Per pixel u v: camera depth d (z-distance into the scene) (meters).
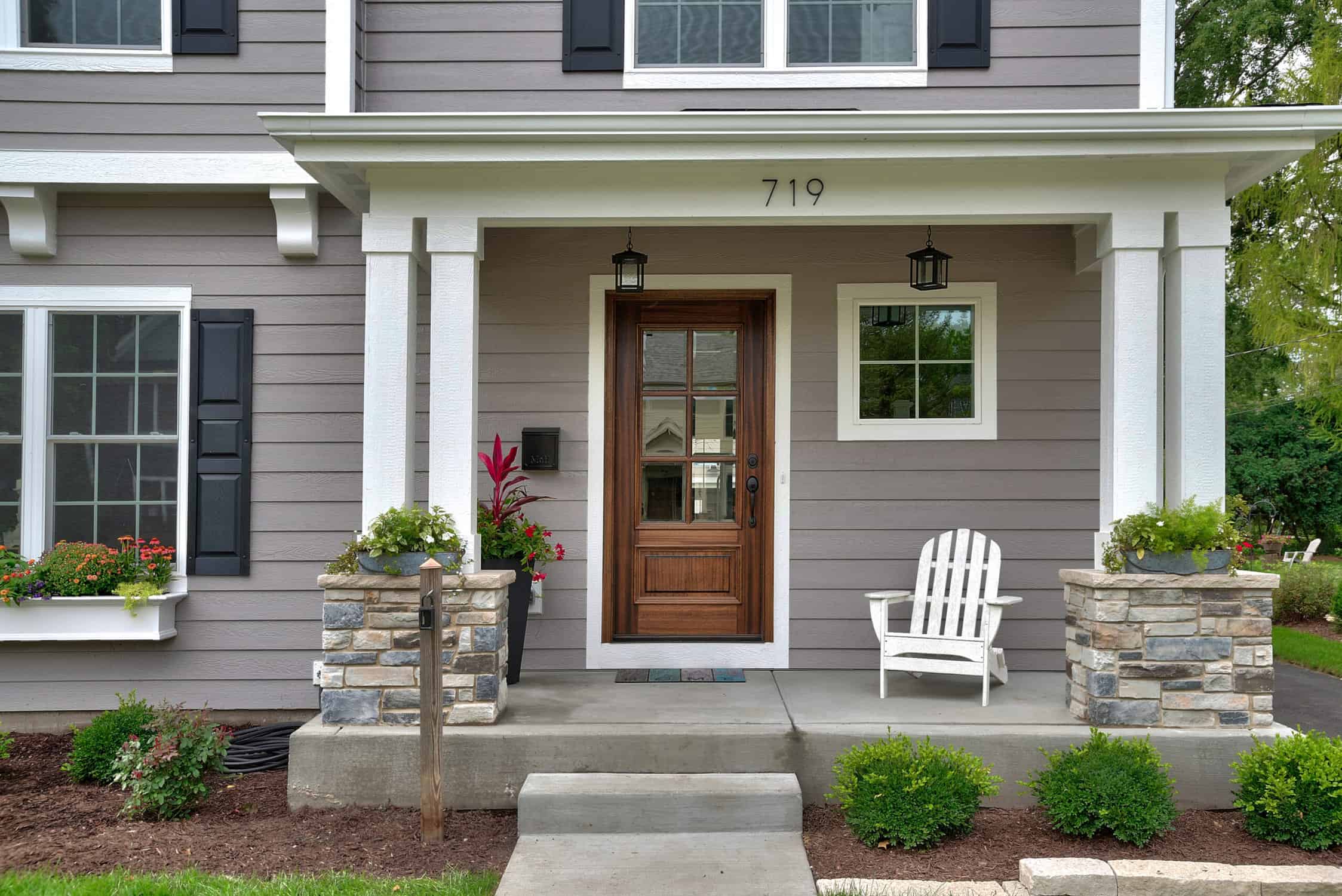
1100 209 4.61
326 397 5.66
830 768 4.37
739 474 6.00
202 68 5.52
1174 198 4.58
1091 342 5.78
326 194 5.69
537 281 5.85
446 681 4.47
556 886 3.48
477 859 3.87
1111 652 4.38
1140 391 4.57
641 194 4.68
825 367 5.83
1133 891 3.40
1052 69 5.46
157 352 5.70
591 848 3.86
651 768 4.36
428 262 5.25
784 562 5.79
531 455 5.76
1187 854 3.77
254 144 5.52
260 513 5.64
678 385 6.04
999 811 4.28
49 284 5.63
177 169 5.49
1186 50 15.88
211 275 5.67
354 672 4.47
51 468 5.64
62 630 5.39
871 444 5.81
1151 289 4.57
